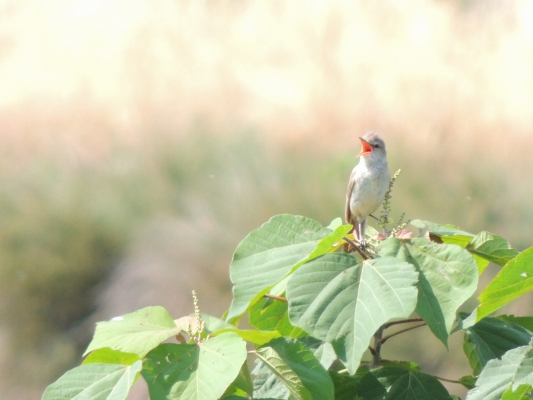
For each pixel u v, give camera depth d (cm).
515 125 1612
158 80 2006
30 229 1538
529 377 263
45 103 1986
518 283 299
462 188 1405
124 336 290
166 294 1389
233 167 1562
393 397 327
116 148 1725
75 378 276
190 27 2317
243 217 1445
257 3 2373
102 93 1991
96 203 1576
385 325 362
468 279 304
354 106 1748
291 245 331
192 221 1490
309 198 1437
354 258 307
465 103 1716
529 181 1412
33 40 2364
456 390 1054
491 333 350
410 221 388
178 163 1606
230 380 263
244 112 1828
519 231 1338
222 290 1368
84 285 1502
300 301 292
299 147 1611
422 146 1535
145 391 1146
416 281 289
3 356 1426
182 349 280
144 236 1492
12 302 1482
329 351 347
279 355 296
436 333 292
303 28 2208
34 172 1658
